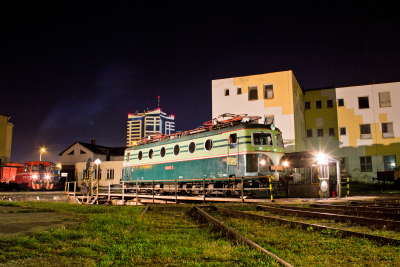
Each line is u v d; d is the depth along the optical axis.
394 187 25.97
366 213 10.43
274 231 8.05
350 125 31.23
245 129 16.33
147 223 9.44
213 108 28.94
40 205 14.86
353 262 5.38
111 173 41.19
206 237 7.29
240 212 11.37
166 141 21.70
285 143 25.98
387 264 5.25
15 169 45.66
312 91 32.78
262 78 27.67
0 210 12.36
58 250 5.61
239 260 5.21
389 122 30.09
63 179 45.66
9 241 6.04
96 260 5.24
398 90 30.14
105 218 9.66
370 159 30.30
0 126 45.22
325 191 17.28
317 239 7.09
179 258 5.41
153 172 22.58
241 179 15.09
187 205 14.41
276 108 26.75
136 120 176.25
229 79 28.89
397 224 7.97
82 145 46.94
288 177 17.19
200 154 18.59
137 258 5.32
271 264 4.84
